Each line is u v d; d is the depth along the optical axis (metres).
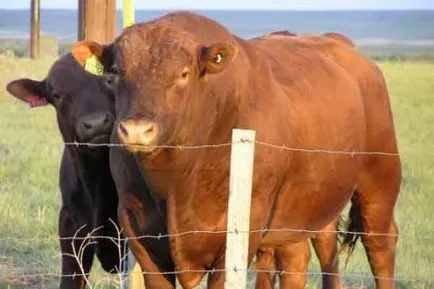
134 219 10.73
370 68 13.89
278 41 12.85
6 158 24.66
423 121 39.44
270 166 10.72
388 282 13.83
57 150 26.55
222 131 10.20
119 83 9.38
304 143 11.59
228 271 8.92
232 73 10.27
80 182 12.66
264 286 12.89
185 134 9.57
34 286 14.66
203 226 10.38
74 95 12.32
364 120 13.20
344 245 14.04
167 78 9.23
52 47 75.88
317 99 12.05
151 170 9.74
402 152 28.91
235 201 8.87
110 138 11.32
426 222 18.72
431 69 80.12
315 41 13.66
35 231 17.45
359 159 13.11
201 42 9.90
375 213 13.66
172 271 10.84
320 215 12.34
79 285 12.89
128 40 9.44
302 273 13.02
